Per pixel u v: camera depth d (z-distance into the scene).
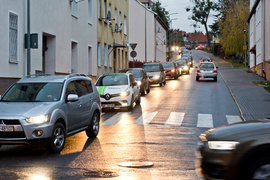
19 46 17.83
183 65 51.28
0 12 16.03
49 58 22.28
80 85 11.07
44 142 8.77
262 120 6.38
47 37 22.25
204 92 26.78
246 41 68.62
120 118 15.73
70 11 24.91
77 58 26.61
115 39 38.38
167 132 12.30
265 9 40.00
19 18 17.80
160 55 78.44
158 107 19.33
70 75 10.84
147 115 16.53
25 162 8.12
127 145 10.05
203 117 15.91
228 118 15.66
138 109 18.72
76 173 7.15
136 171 7.29
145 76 26.44
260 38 43.56
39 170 7.38
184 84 34.50
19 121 8.57
